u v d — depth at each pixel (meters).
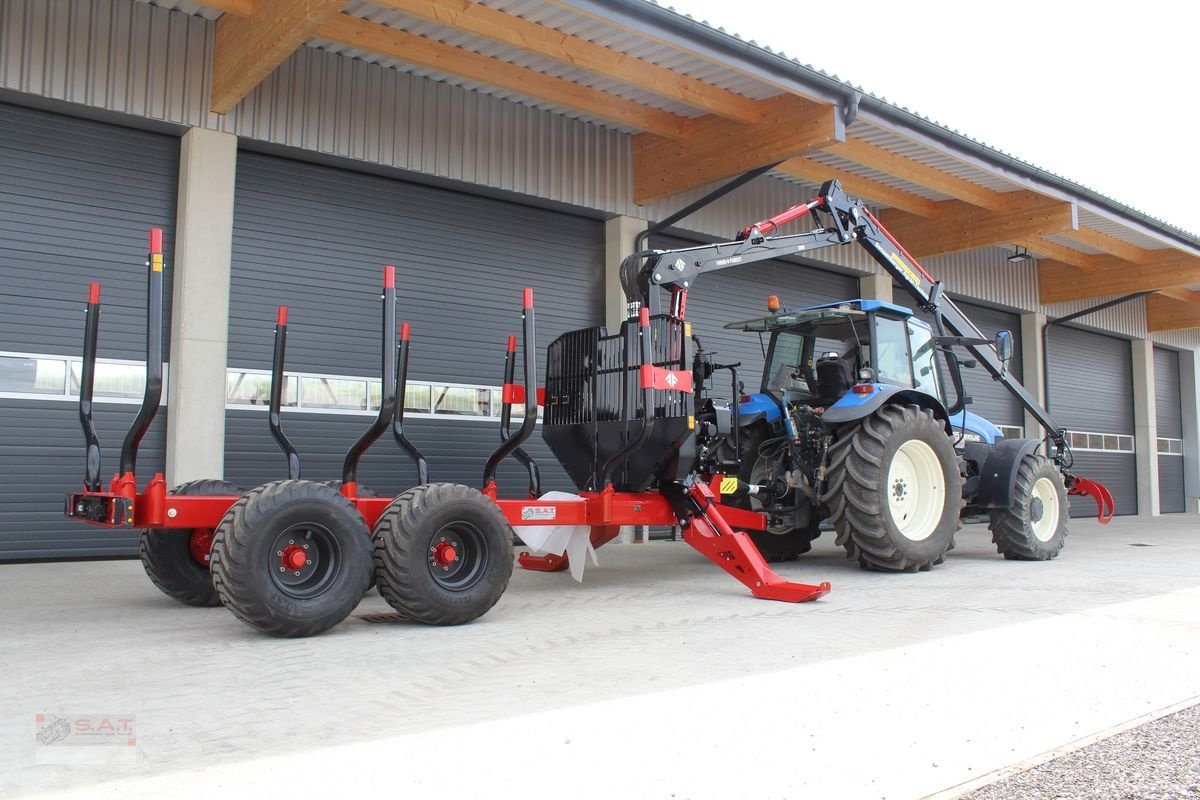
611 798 1.96
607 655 3.33
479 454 8.04
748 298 10.26
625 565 6.57
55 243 6.24
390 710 2.55
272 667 3.13
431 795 1.93
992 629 3.80
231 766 2.06
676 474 5.07
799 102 7.68
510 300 8.35
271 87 6.88
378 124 7.37
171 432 6.39
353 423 7.35
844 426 6.07
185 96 6.51
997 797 2.12
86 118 6.39
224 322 6.57
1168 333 16.52
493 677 2.97
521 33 6.40
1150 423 15.80
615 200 8.87
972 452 7.17
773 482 6.22
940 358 7.45
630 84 7.29
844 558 7.20
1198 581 5.56
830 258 10.77
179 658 3.28
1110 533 10.62
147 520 3.65
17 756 2.13
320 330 7.23
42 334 6.16
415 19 6.58
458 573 4.06
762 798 2.02
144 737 2.29
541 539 4.98
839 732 2.46
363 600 4.83
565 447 5.46
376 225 7.60
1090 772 2.30
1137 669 3.26
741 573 4.96
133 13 6.36
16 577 5.49
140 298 6.52
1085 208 10.24
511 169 8.12
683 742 2.32
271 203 7.09
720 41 6.54
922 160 9.19
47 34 6.04
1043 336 14.02
